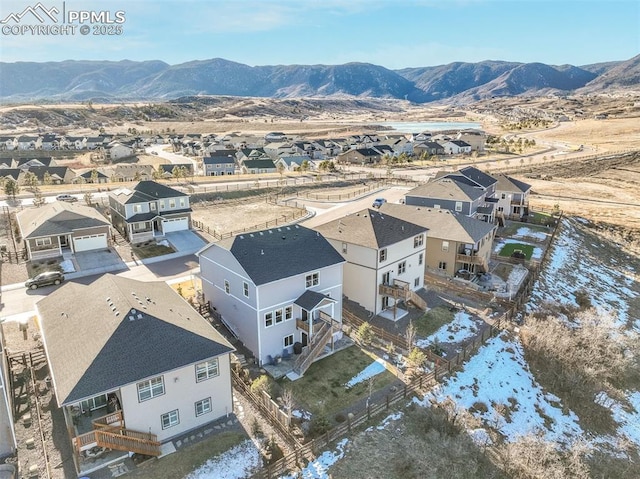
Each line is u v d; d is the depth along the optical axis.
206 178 90.88
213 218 61.25
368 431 23.27
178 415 21.70
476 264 42.59
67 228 44.62
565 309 40.31
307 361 27.95
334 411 24.48
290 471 20.39
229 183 84.81
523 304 39.22
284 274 28.33
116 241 49.84
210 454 20.81
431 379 27.97
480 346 32.31
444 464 21.80
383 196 77.31
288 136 194.62
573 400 29.61
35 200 59.84
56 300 26.44
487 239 46.81
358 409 24.72
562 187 92.62
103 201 63.56
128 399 19.86
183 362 20.94
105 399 21.58
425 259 43.91
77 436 18.75
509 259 48.50
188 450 21.00
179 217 53.69
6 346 27.86
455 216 45.28
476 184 60.34
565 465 24.08
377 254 34.69
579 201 81.69
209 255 32.06
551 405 28.95
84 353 20.28
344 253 37.16
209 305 33.72
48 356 21.41
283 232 32.44
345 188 86.62
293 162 121.25
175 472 19.69
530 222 63.31
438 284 42.12
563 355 31.84
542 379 30.94
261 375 27.52
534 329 33.59
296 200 74.38
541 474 22.20
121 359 19.94
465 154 139.25
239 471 20.00
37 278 37.12
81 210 48.81
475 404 26.95
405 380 27.59
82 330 22.09
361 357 29.73
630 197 84.94
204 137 180.00
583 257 55.22
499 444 24.39
